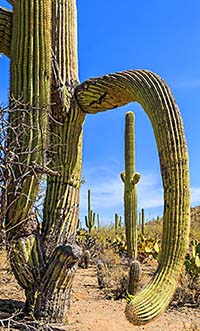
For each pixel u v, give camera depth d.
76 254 5.59
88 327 5.62
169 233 4.39
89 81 5.95
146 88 5.08
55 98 5.88
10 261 5.71
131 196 10.66
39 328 5.01
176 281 4.32
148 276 9.67
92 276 10.50
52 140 5.96
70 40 6.21
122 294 7.86
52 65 5.95
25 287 5.76
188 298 7.67
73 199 6.02
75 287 8.80
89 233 15.78
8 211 5.05
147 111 4.96
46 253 5.75
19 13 5.27
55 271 5.57
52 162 5.95
